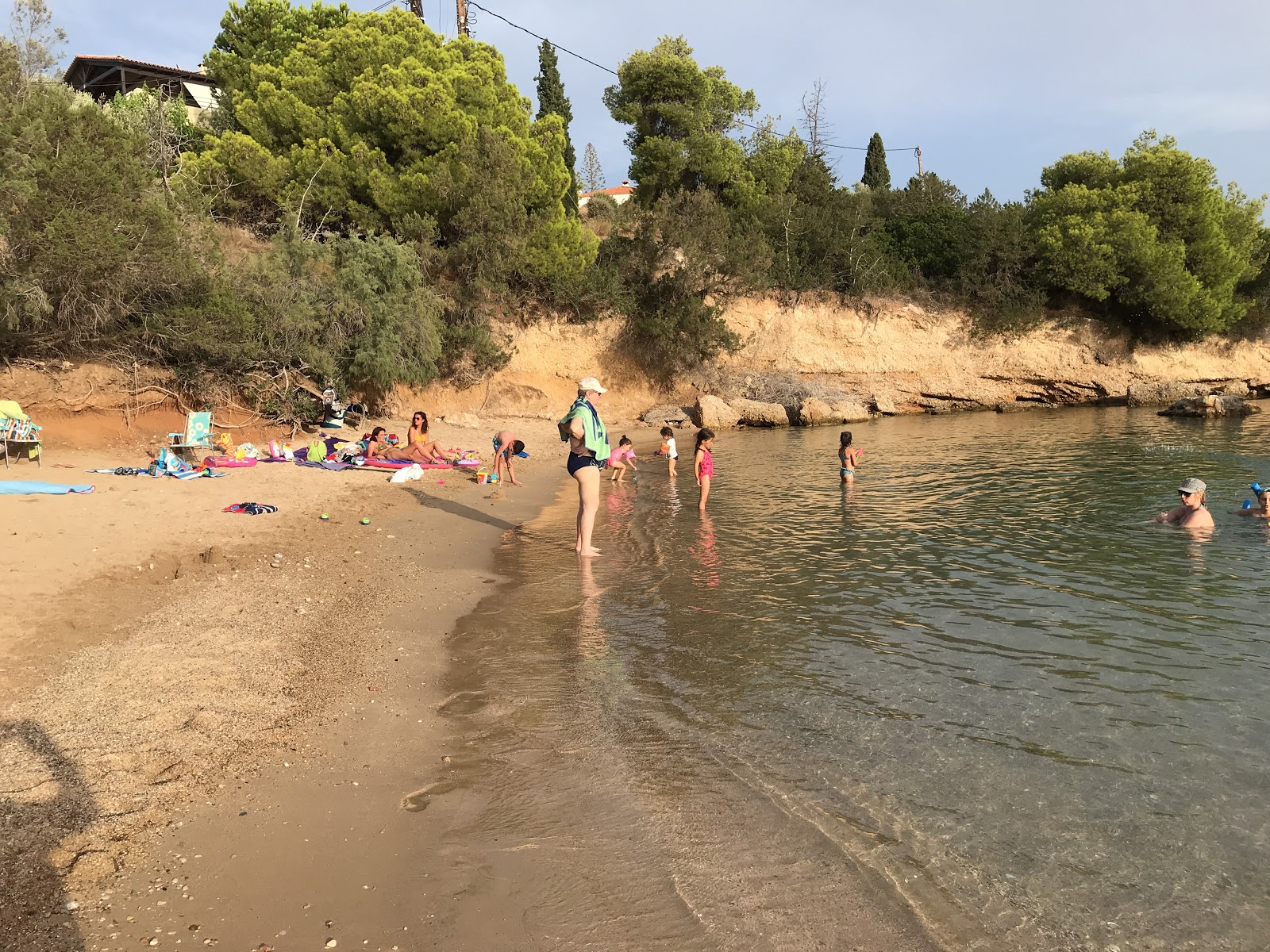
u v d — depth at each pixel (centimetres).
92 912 348
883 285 3925
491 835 418
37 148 1561
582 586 904
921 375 3884
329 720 555
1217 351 4153
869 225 4116
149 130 2506
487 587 903
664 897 368
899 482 1658
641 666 657
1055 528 1156
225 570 912
